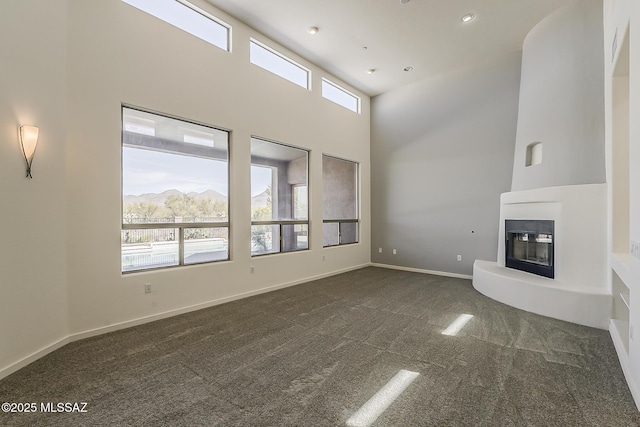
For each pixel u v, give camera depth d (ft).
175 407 6.07
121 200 10.64
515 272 14.15
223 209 13.98
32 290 8.01
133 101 10.81
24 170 7.80
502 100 17.26
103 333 9.98
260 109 15.33
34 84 8.13
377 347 8.91
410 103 21.29
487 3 12.87
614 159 10.21
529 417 5.73
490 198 17.76
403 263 21.67
